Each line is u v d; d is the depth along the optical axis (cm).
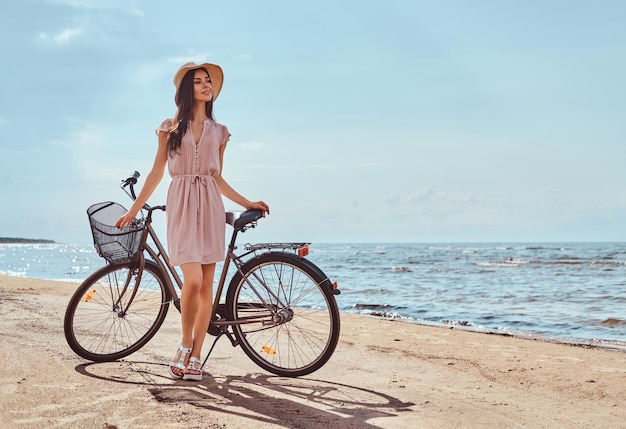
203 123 352
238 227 362
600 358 458
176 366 340
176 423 257
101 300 389
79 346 379
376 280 1712
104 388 310
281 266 364
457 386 360
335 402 310
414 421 282
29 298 711
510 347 502
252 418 272
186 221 343
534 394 346
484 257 4572
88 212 368
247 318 363
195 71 350
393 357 448
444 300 1059
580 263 3212
